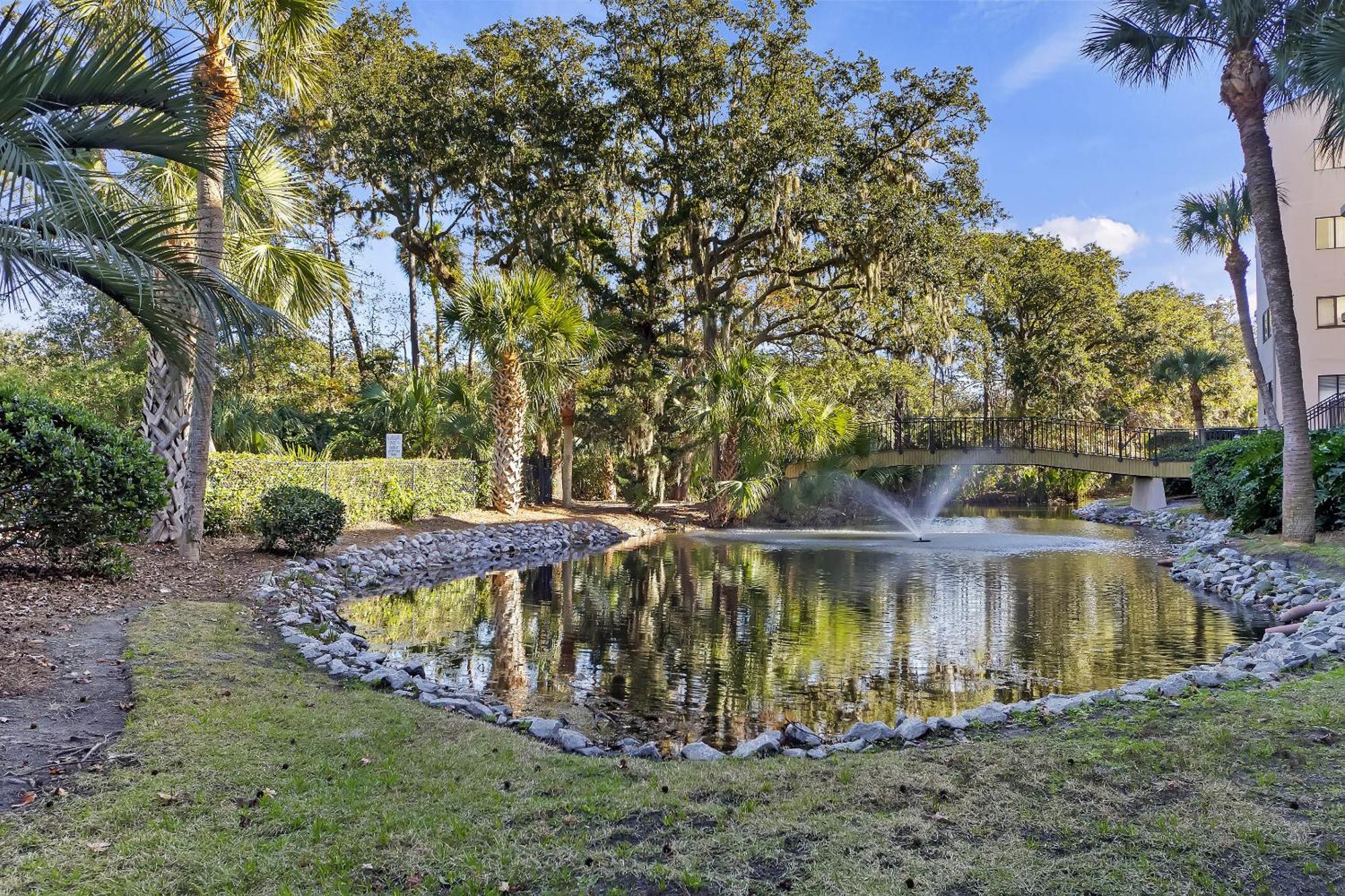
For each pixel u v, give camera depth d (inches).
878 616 360.8
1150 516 940.6
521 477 771.4
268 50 358.9
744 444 839.7
